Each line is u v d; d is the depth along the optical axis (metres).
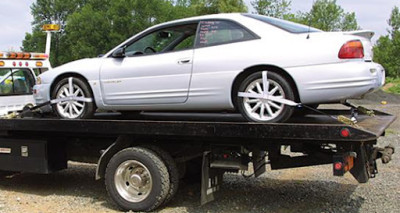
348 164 4.76
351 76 4.64
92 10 51.62
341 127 4.42
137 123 5.39
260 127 4.77
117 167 5.49
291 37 4.98
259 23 5.23
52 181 7.32
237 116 6.27
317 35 4.90
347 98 4.77
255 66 4.99
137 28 49.03
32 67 8.29
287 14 33.97
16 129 6.19
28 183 7.20
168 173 5.40
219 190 5.83
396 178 7.10
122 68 5.77
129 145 5.74
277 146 5.28
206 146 5.50
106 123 5.58
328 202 5.79
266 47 4.98
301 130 4.59
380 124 5.18
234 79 5.07
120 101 5.82
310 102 4.86
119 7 48.50
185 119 6.12
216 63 5.17
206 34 5.43
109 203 5.94
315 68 4.73
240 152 5.34
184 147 5.61
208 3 33.34
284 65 4.83
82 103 6.06
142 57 5.73
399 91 36.47
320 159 5.24
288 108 4.85
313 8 39.00
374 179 7.04
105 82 5.88
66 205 5.83
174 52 5.53
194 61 5.30
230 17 5.39
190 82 5.33
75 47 50.47
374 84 4.76
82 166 8.59
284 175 7.49
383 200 5.82
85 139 6.45
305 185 6.76
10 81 7.85
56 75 6.18
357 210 5.40
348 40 4.73
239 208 5.57
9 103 7.81
